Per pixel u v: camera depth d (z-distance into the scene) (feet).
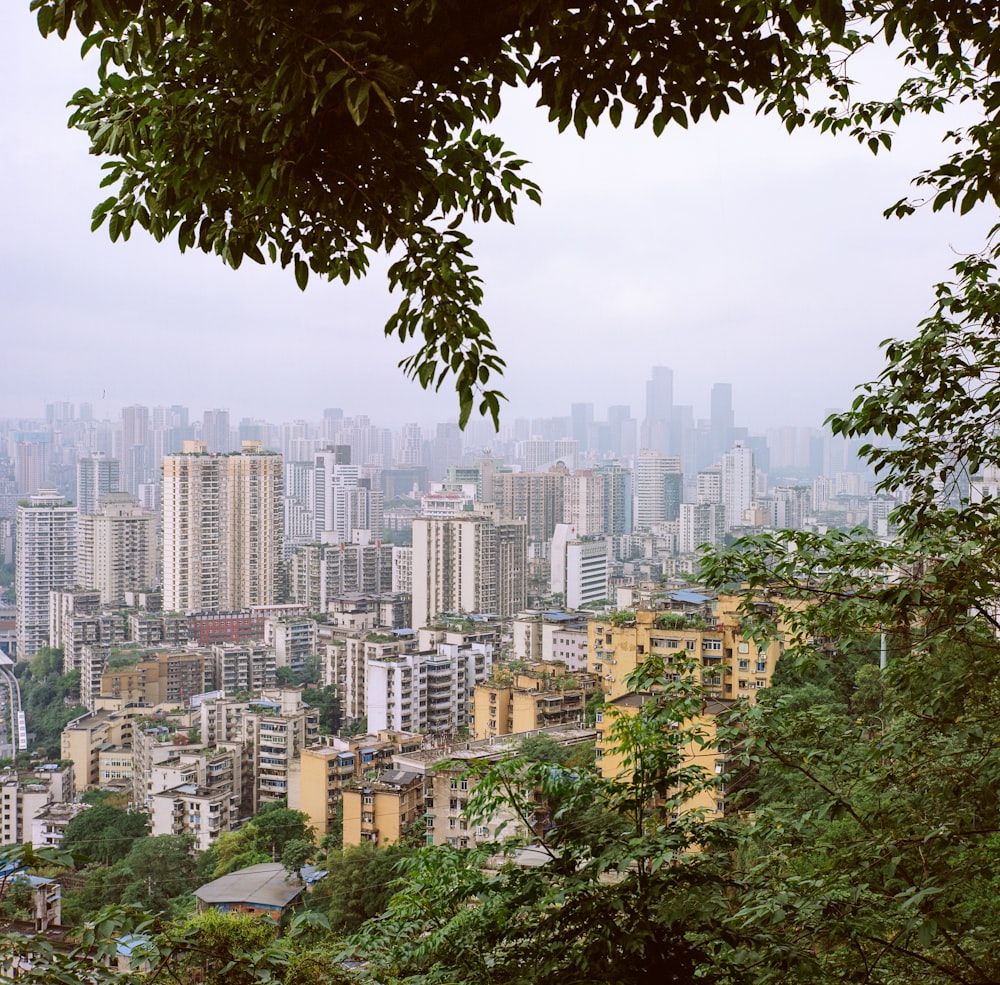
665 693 107.45
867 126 115.85
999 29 78.02
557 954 92.94
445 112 70.08
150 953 88.43
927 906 90.22
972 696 103.50
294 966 103.86
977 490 119.65
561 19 59.88
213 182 69.62
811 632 117.08
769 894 96.17
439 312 87.76
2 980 73.72
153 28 63.26
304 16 57.62
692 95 63.82
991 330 112.06
